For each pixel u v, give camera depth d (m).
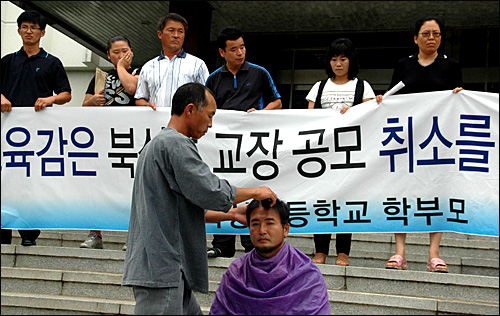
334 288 4.54
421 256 5.41
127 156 5.29
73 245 6.18
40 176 5.38
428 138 4.86
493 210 4.67
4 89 5.69
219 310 3.59
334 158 5.02
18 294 4.56
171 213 3.36
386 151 4.93
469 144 4.78
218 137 5.17
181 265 3.34
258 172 5.11
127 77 5.66
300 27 9.68
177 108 3.52
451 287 4.32
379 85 9.68
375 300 4.18
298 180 5.05
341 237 5.00
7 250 5.14
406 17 9.05
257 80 5.39
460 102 4.84
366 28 9.56
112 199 5.27
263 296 3.48
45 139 5.40
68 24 9.87
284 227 3.65
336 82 5.36
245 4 8.95
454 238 6.34
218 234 5.05
